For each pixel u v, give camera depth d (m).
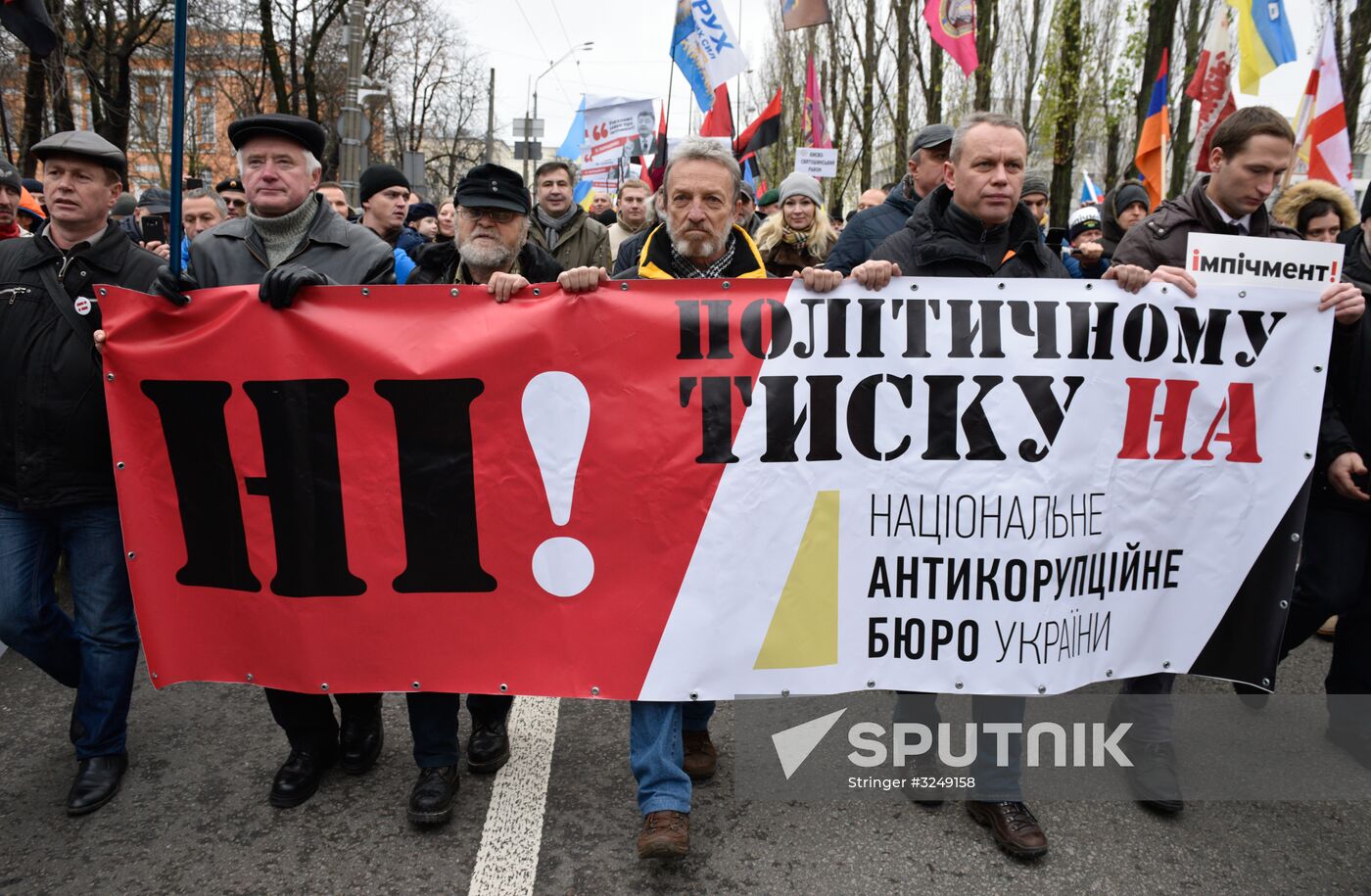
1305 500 2.85
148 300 2.75
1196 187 3.19
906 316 2.69
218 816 2.91
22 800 3.00
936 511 2.72
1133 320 2.73
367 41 29.19
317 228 3.01
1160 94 8.27
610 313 2.68
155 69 22.48
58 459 2.87
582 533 2.72
